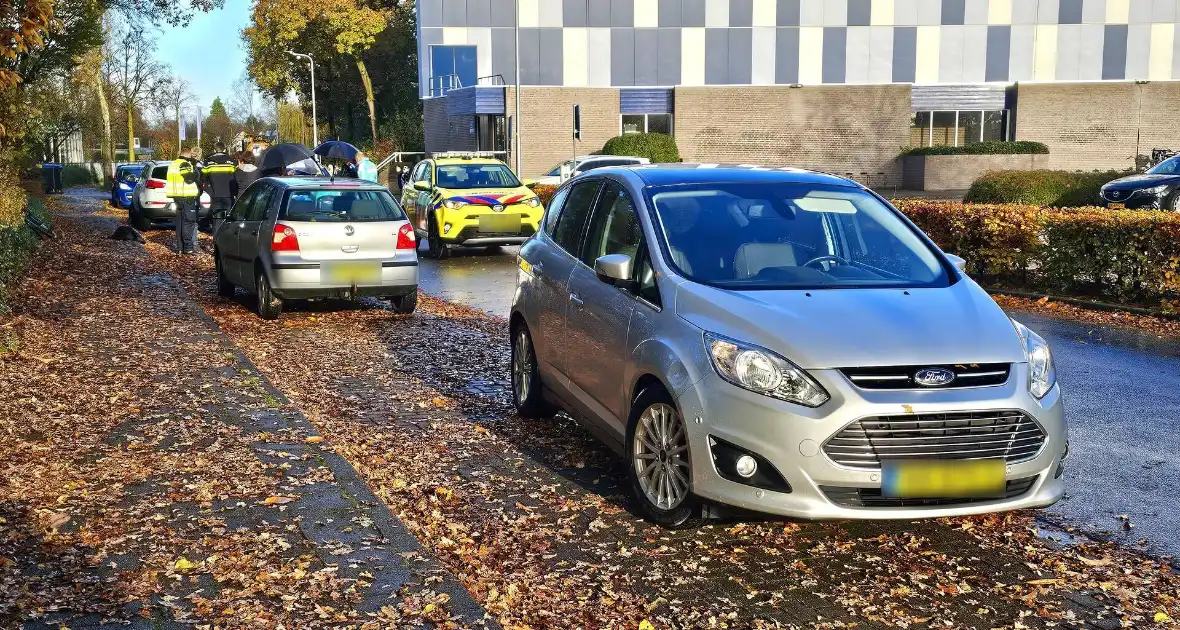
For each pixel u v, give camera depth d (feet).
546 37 144.77
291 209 36.78
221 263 43.01
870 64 146.30
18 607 12.84
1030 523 16.60
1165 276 37.01
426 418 23.07
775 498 14.51
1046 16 144.66
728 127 140.46
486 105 137.18
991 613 13.35
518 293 23.07
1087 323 36.17
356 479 17.94
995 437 14.58
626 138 127.24
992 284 45.21
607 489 18.17
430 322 36.99
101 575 13.89
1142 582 14.30
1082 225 40.27
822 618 13.17
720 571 14.61
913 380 14.52
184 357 28.63
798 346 14.73
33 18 26.18
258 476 18.04
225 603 13.01
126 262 56.39
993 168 130.82
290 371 28.22
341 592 13.34
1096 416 23.35
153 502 16.75
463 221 60.18
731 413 14.80
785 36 145.59
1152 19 144.25
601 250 19.79
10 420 21.68
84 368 26.96
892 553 15.33
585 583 14.14
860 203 19.33
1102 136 138.31
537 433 21.81
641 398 16.62
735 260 17.46
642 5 144.56
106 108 199.62
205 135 244.63
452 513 16.84
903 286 17.01
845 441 14.30
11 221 54.08
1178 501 17.65
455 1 146.30
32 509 16.37
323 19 199.72
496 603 13.35
